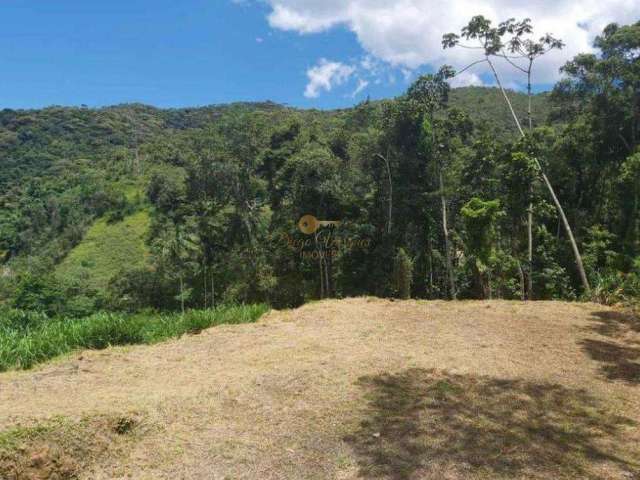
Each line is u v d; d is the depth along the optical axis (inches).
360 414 164.7
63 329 258.2
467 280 1020.5
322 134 1230.9
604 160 919.7
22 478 128.6
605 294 374.0
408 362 216.5
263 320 310.0
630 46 813.2
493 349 239.5
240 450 142.3
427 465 134.0
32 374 201.3
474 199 821.9
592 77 834.8
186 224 1191.6
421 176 1043.3
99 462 138.1
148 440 147.2
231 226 1193.4
